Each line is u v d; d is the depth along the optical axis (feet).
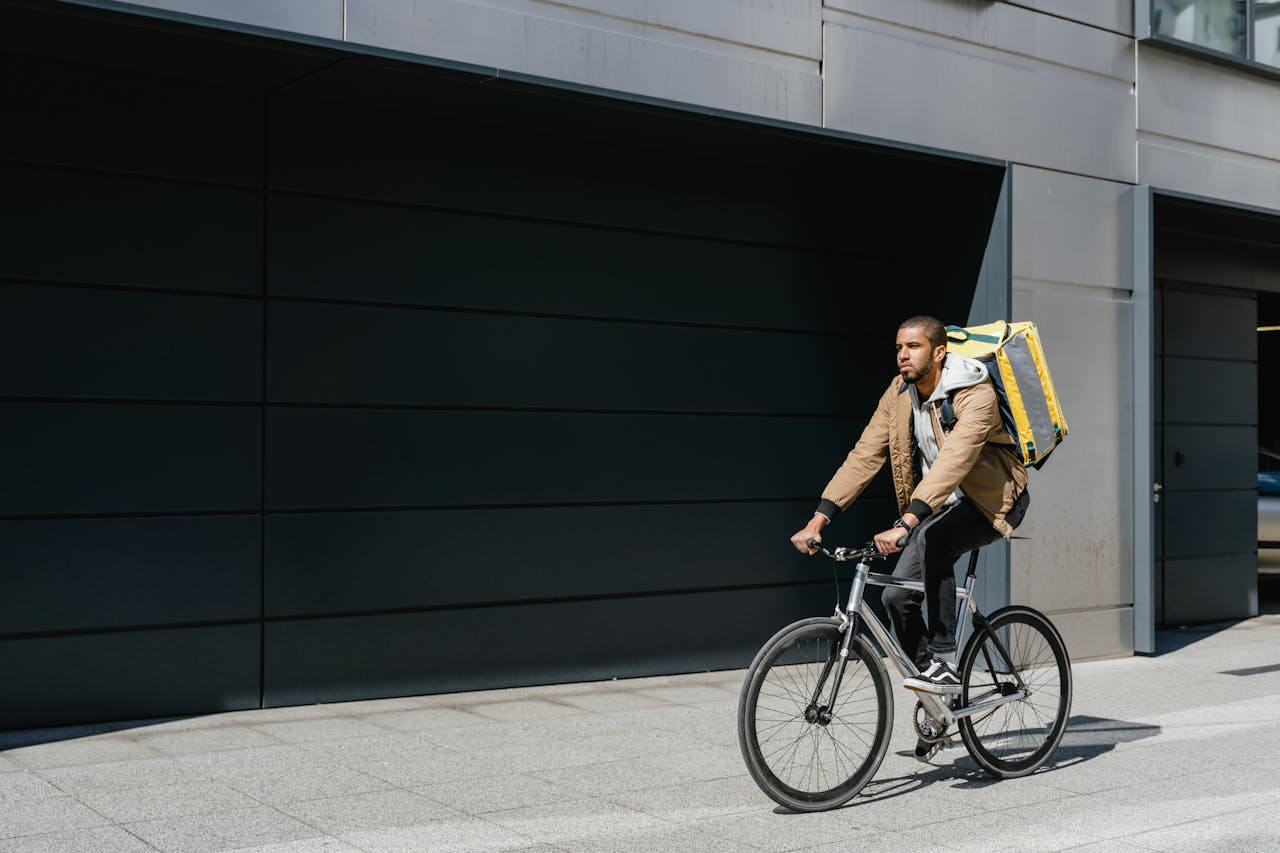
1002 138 27.84
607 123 24.16
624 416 26.02
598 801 16.51
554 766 18.43
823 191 28.71
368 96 22.29
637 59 23.11
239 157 21.94
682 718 21.99
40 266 20.27
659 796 16.76
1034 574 28.02
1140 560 29.84
